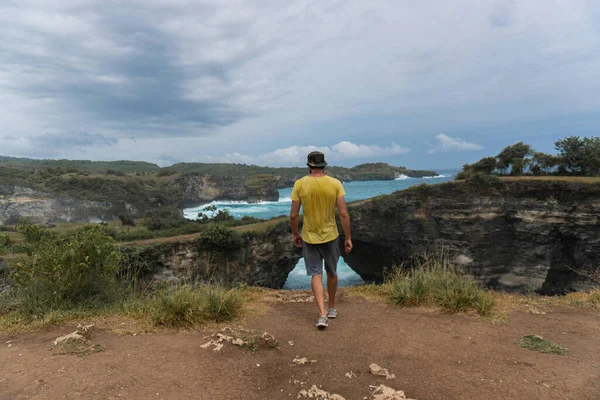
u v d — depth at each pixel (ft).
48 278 15.88
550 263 121.29
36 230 16.69
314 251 14.17
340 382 9.07
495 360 10.48
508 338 12.46
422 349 11.40
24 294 15.46
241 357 10.52
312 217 13.79
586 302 17.63
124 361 9.98
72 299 16.16
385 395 8.29
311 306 17.90
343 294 20.42
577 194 114.32
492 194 127.13
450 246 132.57
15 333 12.55
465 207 129.70
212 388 8.56
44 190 248.32
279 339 12.39
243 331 12.57
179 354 10.64
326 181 13.71
